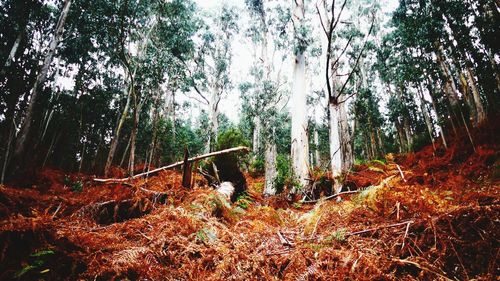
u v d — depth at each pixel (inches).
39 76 433.1
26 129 407.5
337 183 307.0
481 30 486.9
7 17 504.7
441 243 76.9
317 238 99.1
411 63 566.6
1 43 527.5
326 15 506.3
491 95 645.3
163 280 75.0
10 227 70.7
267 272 78.5
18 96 464.1
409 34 531.5
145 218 116.6
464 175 303.3
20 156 394.9
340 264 74.9
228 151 229.9
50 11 587.8
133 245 92.4
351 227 102.5
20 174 397.7
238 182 275.9
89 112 681.0
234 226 122.4
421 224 85.1
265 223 130.3
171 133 775.7
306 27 469.1
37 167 481.1
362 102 622.8
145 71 518.6
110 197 157.3
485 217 75.3
